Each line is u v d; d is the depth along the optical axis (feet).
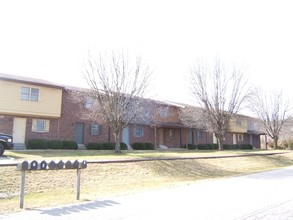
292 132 166.30
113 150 86.07
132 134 105.70
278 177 50.47
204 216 23.63
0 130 76.69
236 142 159.33
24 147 79.15
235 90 104.12
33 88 81.61
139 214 24.18
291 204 28.45
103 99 73.10
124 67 73.77
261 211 25.49
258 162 82.38
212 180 46.73
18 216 23.20
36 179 40.42
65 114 89.61
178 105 119.85
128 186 42.29
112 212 24.75
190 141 131.13
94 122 91.35
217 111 102.73
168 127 115.14
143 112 85.35
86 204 27.76
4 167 40.75
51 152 69.36
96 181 44.34
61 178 42.73
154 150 96.37
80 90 87.45
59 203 28.14
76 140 91.25
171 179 51.31
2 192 34.78
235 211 25.41
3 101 75.97
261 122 155.74
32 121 83.10
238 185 40.91
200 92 106.11
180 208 26.43
